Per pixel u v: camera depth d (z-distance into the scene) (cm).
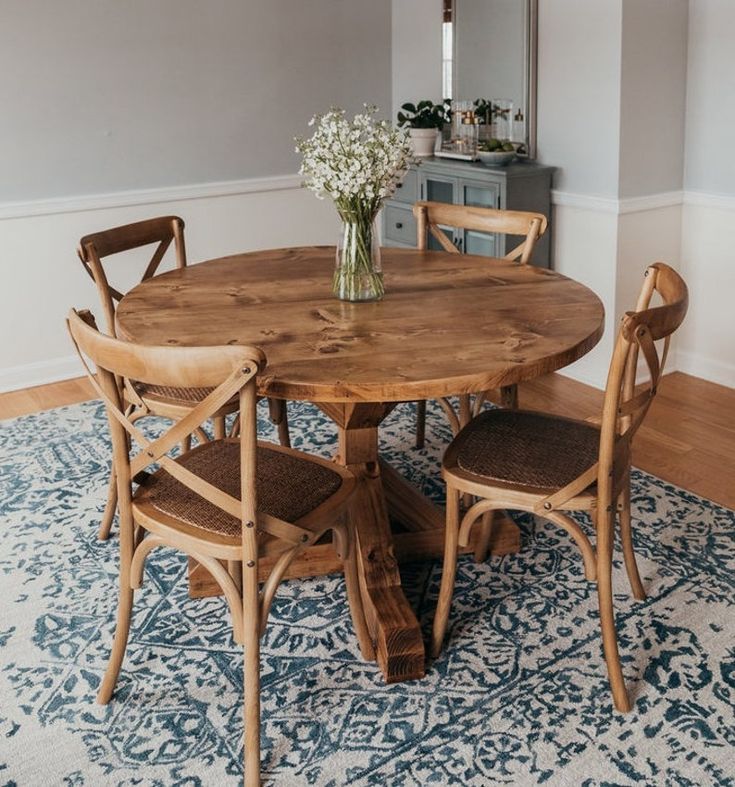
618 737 213
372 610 243
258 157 473
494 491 225
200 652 247
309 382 205
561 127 416
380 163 251
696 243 419
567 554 290
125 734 218
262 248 486
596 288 418
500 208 416
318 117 487
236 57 454
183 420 189
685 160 413
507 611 261
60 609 266
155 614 264
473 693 229
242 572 211
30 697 230
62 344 444
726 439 366
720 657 239
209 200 464
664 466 344
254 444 187
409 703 226
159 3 428
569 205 418
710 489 327
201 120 452
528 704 224
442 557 287
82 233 435
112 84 426
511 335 234
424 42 479
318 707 225
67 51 412
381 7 493
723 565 280
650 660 239
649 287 251
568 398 413
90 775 205
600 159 401
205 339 235
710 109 397
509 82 433
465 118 449
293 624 258
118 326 252
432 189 461
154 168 446
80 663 243
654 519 307
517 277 290
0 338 429
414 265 309
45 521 314
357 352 224
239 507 194
